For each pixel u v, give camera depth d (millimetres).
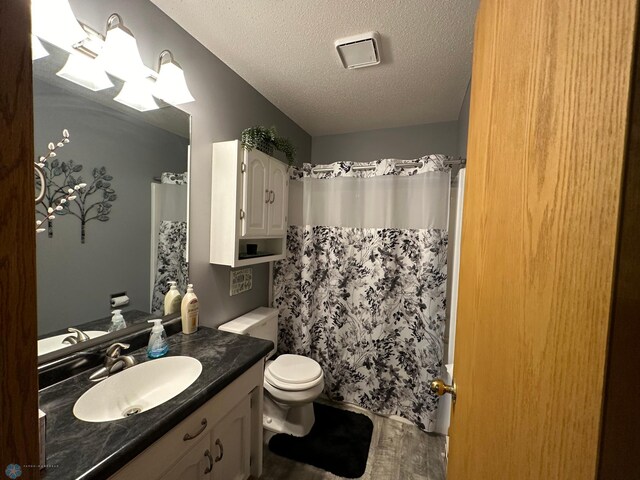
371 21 1326
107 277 1146
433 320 1821
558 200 329
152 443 761
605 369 272
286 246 2217
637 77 254
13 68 344
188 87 1454
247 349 1270
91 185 1075
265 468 1518
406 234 1952
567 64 322
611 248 269
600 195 280
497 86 533
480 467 522
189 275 1515
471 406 597
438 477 1495
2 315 346
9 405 357
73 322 1040
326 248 2176
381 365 1996
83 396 896
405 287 1958
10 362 356
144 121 1255
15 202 353
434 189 1815
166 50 1290
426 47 1503
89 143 1061
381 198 1985
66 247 1013
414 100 2098
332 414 1967
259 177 1733
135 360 1135
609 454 278
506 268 453
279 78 1840
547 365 336
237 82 1798
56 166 972
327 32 1410
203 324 1634
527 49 412
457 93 1971
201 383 987
